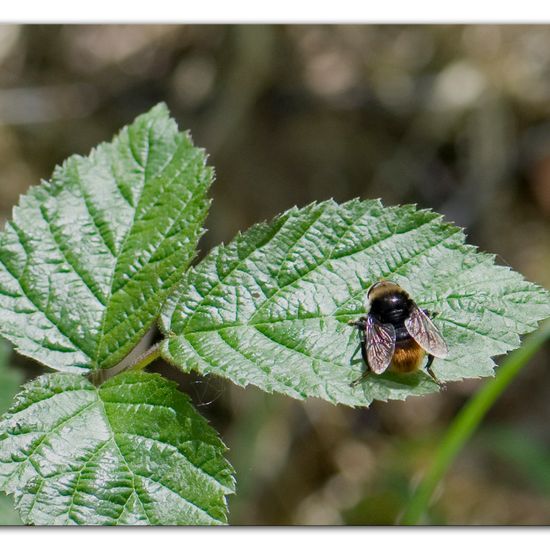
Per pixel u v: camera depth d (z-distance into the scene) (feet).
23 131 1.53
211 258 0.88
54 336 0.86
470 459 1.36
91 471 0.83
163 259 0.88
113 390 0.85
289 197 1.54
